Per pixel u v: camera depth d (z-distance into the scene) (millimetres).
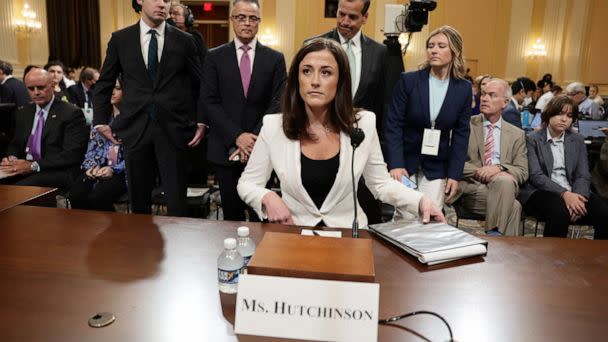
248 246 1153
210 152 2590
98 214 1612
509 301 1051
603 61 9781
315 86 1527
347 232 1477
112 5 9227
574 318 984
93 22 8938
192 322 936
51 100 3314
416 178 2723
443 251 1268
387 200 1703
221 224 1526
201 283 1102
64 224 1498
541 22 10016
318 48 1551
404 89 2588
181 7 3480
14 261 1200
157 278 1123
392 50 2971
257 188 1663
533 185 3021
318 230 1474
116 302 1005
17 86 5055
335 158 1673
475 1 9992
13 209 1646
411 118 2594
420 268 1223
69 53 8570
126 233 1425
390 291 1087
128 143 2422
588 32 9828
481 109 3074
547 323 961
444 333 916
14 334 881
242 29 2441
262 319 883
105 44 9219
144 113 2402
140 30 2367
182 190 2551
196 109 2758
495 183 2803
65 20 8430
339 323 863
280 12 9484
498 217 2783
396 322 953
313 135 1666
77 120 3340
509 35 10031
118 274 1139
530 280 1162
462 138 2604
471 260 1282
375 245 1382
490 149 3068
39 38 7770
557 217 2770
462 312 996
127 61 2369
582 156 3053
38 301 1003
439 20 10086
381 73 2693
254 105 2533
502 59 10148
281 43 9562
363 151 1674
